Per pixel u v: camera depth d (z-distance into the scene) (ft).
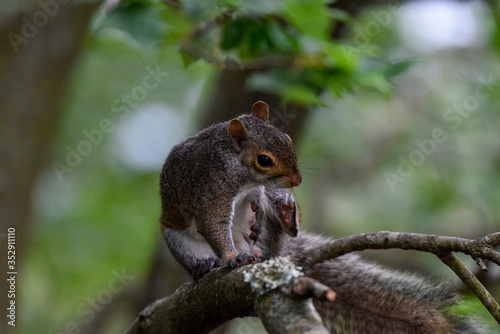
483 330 21.03
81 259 49.57
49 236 50.26
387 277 22.88
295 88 26.21
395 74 25.85
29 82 36.58
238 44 24.99
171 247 22.97
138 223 51.39
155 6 23.63
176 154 22.77
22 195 37.06
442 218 48.60
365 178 54.44
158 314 20.49
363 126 54.24
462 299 21.75
